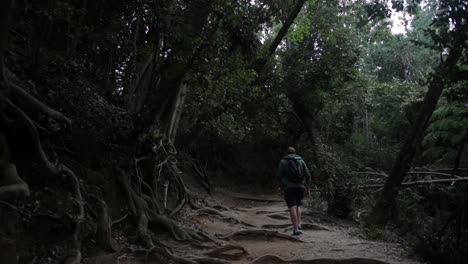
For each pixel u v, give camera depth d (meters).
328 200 13.62
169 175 11.46
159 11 7.81
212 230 10.08
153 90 9.11
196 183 19.34
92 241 6.24
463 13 5.19
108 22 8.38
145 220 7.70
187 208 11.62
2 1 4.48
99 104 8.66
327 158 14.84
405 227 11.16
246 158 25.31
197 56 8.15
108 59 9.59
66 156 7.05
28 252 5.04
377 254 8.10
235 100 14.09
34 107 6.02
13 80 6.21
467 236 9.32
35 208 5.48
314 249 8.34
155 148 9.65
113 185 7.83
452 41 5.50
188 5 8.67
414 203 11.90
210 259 6.76
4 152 5.19
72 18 7.15
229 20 8.05
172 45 8.14
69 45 7.88
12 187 4.72
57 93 7.41
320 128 22.83
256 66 13.61
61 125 6.55
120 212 7.66
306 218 12.73
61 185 6.17
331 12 18.86
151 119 8.84
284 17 12.66
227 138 21.00
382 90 23.28
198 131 18.84
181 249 7.61
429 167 14.32
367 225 11.15
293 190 9.54
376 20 7.49
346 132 25.20
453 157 13.51
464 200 10.12
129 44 9.40
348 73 19.34
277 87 18.72
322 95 19.22
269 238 9.38
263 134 22.70
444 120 11.75
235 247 7.55
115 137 8.55
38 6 6.22
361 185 14.13
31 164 5.90
